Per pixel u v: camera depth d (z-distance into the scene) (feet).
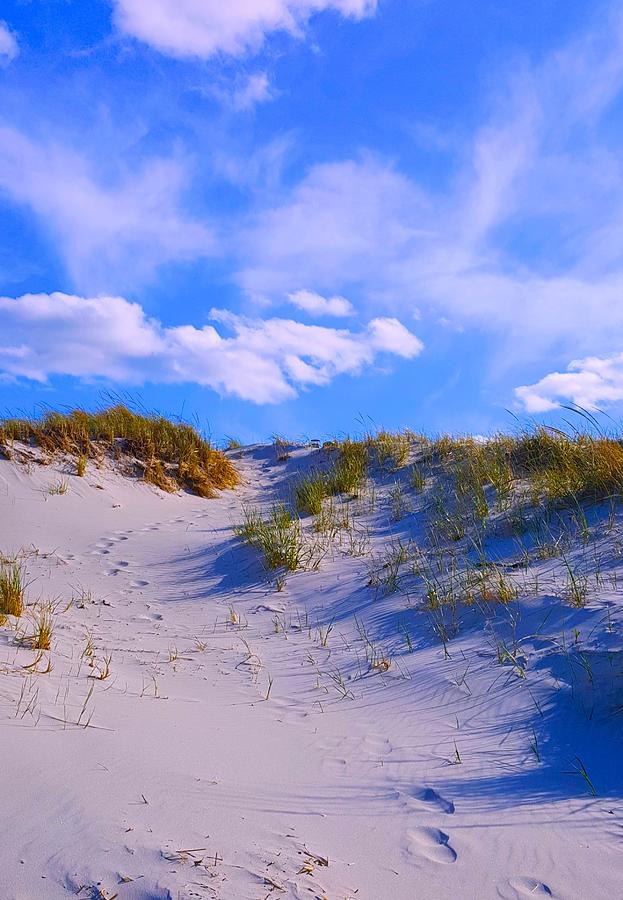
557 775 12.32
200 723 14.99
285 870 9.09
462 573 24.71
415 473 41.09
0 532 34.60
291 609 25.52
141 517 40.93
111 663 18.86
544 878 9.34
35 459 43.68
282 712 16.44
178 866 8.77
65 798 10.18
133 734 13.41
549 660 16.74
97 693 15.76
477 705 15.74
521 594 21.03
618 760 12.50
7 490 39.88
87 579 29.68
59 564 31.32
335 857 9.70
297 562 29.66
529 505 30.17
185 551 34.09
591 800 11.32
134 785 11.00
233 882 8.61
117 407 53.93
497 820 10.94
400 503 37.47
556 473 31.76
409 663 18.93
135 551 34.35
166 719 14.83
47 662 17.35
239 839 9.79
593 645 16.56
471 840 10.34
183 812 10.34
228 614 25.53
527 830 10.57
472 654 18.40
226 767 12.53
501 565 24.61
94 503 41.24
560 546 24.75
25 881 8.27
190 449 50.49
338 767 13.21
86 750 12.10
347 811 11.30
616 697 14.33
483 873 9.48
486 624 20.01
